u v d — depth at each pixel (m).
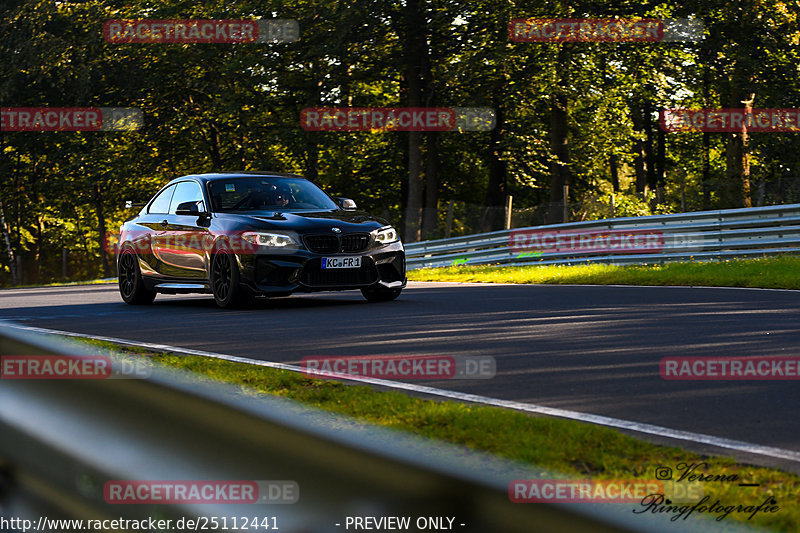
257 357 13.71
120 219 112.81
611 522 1.32
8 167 92.62
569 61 59.81
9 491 2.13
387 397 9.75
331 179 82.81
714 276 29.27
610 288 28.20
